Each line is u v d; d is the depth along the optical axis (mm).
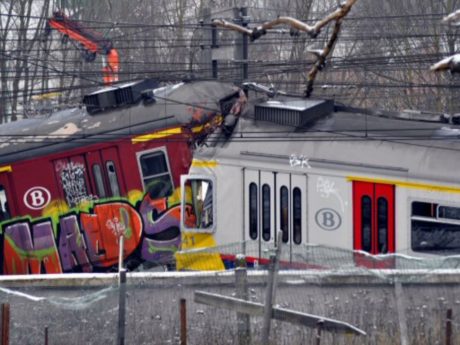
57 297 34938
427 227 46281
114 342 32281
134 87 59688
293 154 50844
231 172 53062
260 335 31688
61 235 60250
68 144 60156
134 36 104062
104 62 80500
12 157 60562
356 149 49062
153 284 33031
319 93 84750
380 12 83188
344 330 30516
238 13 56906
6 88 85188
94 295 32656
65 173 60281
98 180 59875
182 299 31562
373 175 48125
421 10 81062
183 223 54562
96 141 59688
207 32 59906
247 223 52406
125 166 59250
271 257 30609
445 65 17375
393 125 48531
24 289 38469
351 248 48531
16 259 61000
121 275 31359
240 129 53438
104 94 60094
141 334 32312
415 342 31516
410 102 84375
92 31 88062
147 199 58750
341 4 17969
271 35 91625
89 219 59719
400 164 47344
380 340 31359
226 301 31453
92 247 59875
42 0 116375
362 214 48500
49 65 89625
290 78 83375
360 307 32062
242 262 34500
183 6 102562
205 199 53906
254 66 73938
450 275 32250
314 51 18969
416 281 32094
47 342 31547
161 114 58688
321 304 32281
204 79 58844
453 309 31969
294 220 50656
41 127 61219
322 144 50188
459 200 45156
